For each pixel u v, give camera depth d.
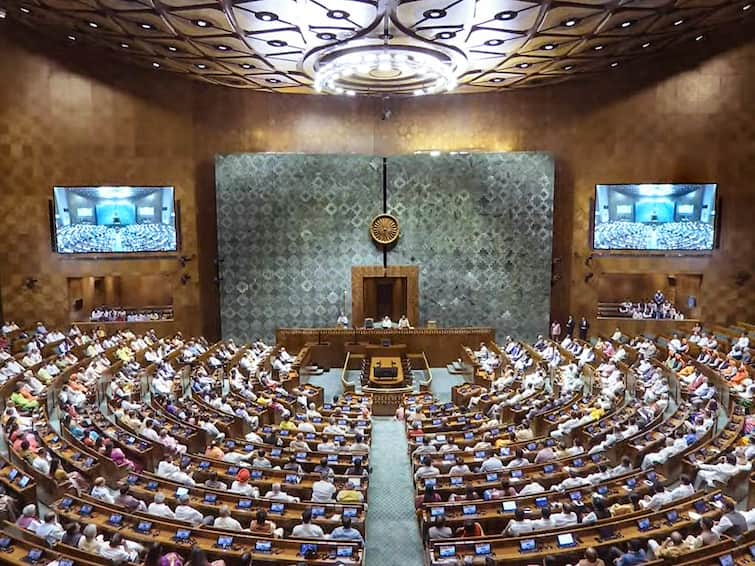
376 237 29.25
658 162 29.20
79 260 28.64
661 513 9.62
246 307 29.42
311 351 27.20
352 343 27.17
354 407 18.62
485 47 22.83
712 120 28.39
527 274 29.70
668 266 29.38
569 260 30.64
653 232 29.09
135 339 25.91
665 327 29.19
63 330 28.53
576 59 25.61
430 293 29.81
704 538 8.84
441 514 10.31
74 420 14.50
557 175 30.52
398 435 17.95
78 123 28.02
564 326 30.88
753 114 27.86
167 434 14.49
